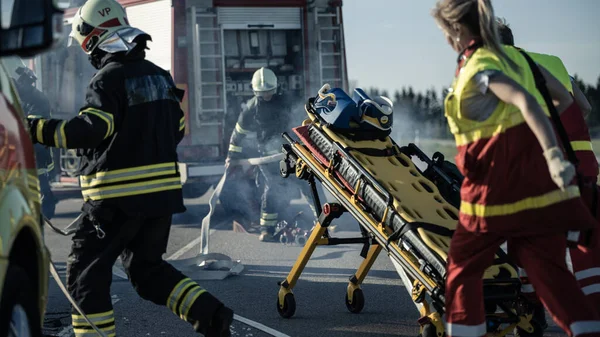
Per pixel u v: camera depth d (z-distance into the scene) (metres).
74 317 4.16
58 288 6.34
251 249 7.99
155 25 10.91
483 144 3.39
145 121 4.20
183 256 7.72
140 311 5.60
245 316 5.46
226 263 6.88
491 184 3.37
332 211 5.06
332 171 4.92
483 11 3.42
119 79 4.14
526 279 4.40
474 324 3.55
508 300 4.02
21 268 3.10
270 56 11.55
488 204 3.38
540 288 3.42
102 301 4.15
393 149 5.10
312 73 11.46
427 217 4.40
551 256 3.40
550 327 5.03
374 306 5.70
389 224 4.44
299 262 5.32
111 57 4.25
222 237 8.73
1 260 2.69
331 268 7.04
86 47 4.27
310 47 11.45
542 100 3.59
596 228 3.74
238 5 11.01
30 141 3.32
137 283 4.40
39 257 3.24
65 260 7.50
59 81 12.16
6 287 2.83
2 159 2.84
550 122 3.27
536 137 3.32
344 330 5.11
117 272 6.77
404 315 5.45
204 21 10.81
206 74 10.80
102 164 4.16
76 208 11.09
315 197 5.34
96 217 4.16
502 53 3.44
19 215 2.90
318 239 5.23
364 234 5.33
